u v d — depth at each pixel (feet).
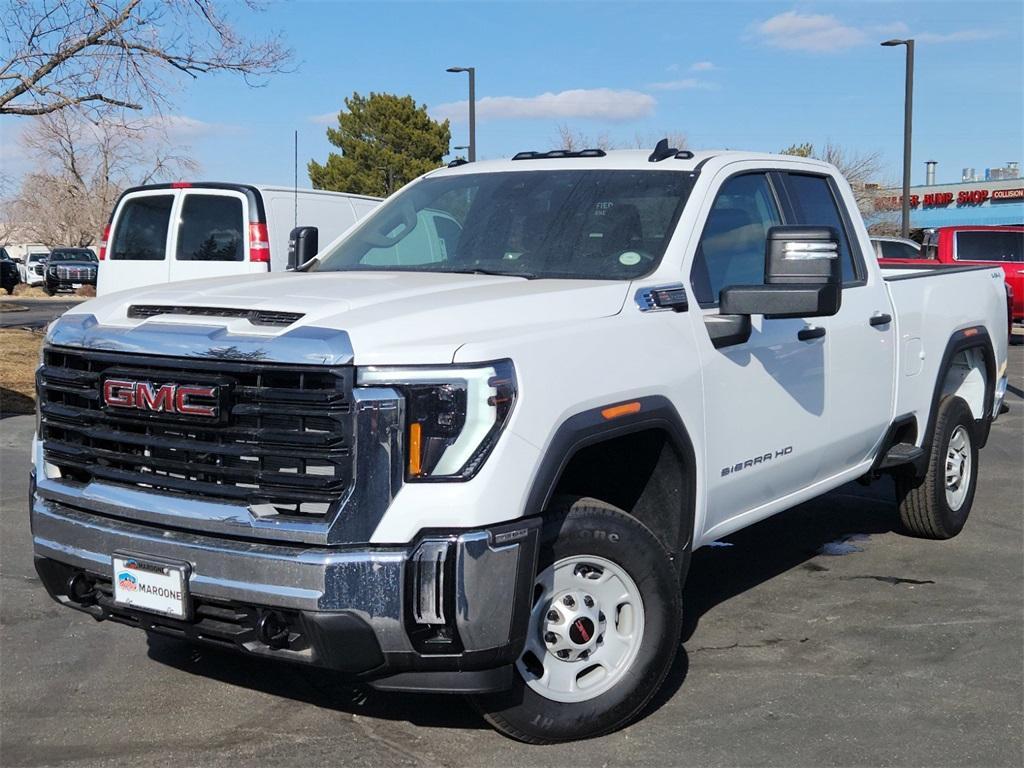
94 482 12.42
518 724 12.25
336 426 10.93
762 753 12.44
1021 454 30.50
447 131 157.17
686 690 14.23
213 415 11.31
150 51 56.80
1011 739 12.85
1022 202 167.63
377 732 12.92
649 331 13.29
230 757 12.28
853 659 15.34
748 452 15.12
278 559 10.93
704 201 15.12
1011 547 21.12
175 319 12.15
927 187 179.42
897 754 12.44
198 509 11.46
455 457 11.08
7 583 18.45
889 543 21.42
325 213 38.06
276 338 11.19
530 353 11.68
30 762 12.14
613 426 12.46
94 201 183.52
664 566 12.82
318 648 10.97
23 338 56.18
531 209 15.79
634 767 12.07
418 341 11.24
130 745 12.58
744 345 14.90
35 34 56.59
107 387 12.04
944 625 16.75
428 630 11.13
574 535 12.20
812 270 13.53
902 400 19.24
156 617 11.87
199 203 36.19
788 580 19.06
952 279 21.24
